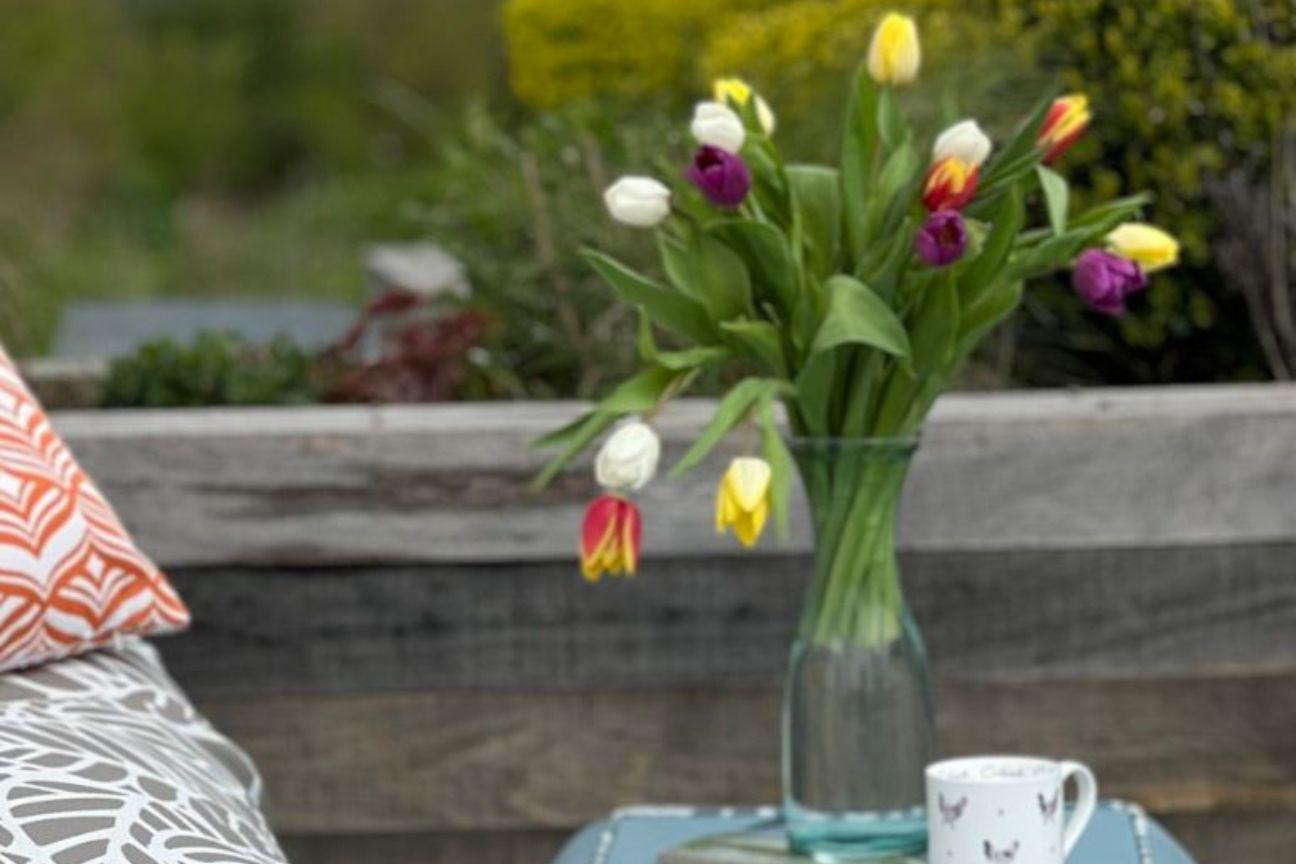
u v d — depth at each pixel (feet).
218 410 13.74
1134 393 13.58
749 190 9.97
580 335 15.69
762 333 9.86
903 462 10.12
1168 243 10.18
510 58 20.90
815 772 10.16
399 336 15.72
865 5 16.57
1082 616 13.14
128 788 8.57
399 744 13.32
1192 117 15.05
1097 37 15.19
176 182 64.75
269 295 49.03
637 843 11.00
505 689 13.26
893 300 9.98
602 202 15.79
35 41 63.16
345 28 66.80
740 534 9.12
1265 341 15.43
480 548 13.10
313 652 13.24
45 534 9.93
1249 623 13.14
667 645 13.20
